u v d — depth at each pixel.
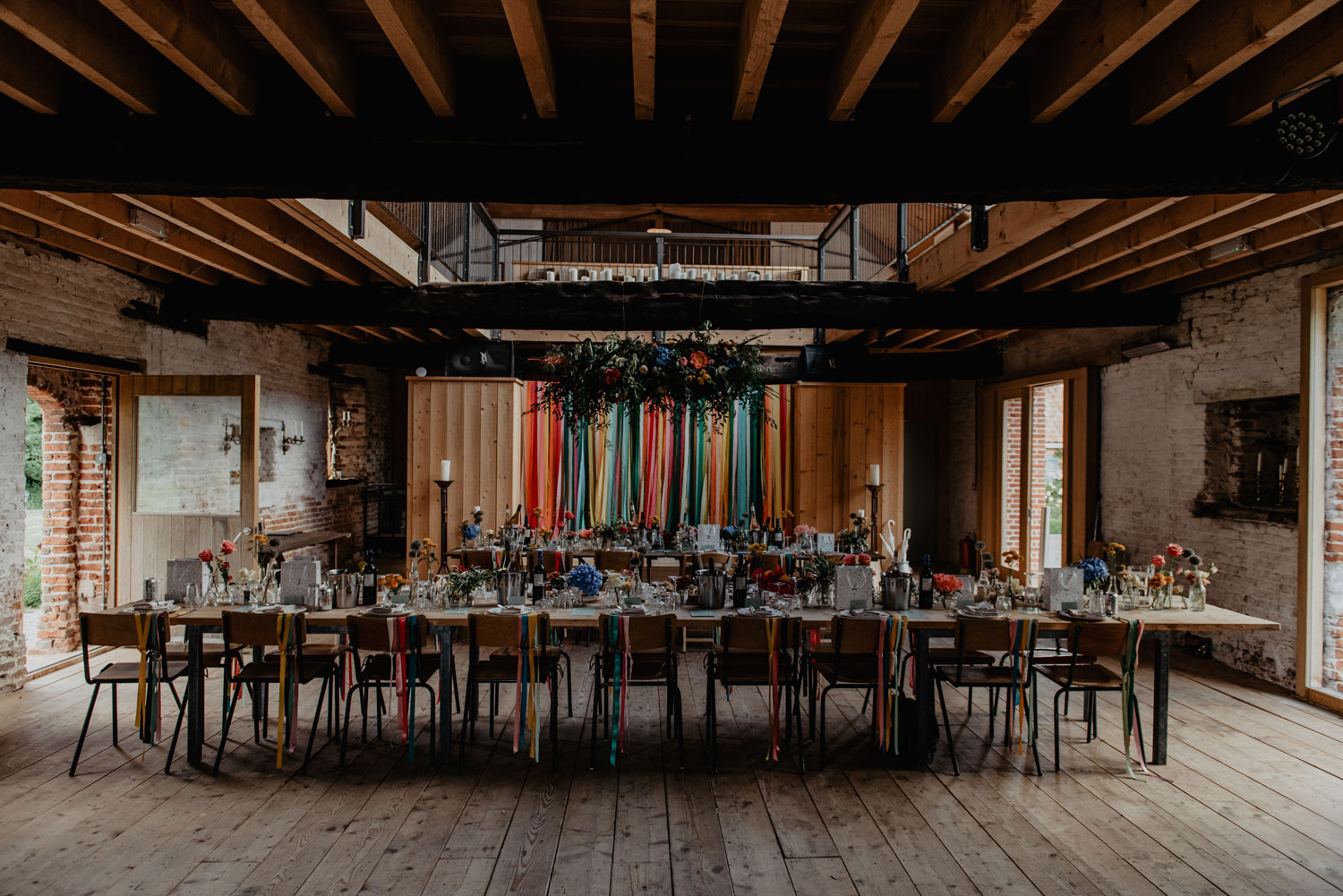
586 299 6.11
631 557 6.49
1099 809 3.53
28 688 5.14
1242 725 4.60
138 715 4.11
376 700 4.77
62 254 5.21
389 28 2.45
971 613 4.20
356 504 10.60
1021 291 6.20
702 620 4.11
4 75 2.78
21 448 5.04
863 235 8.62
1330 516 4.98
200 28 2.66
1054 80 2.97
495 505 8.16
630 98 3.24
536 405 6.34
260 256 5.09
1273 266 5.27
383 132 3.13
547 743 4.29
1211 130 3.14
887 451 8.53
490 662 4.26
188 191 3.23
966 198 3.32
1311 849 3.19
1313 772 3.93
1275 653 5.39
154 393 5.82
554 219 12.65
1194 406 6.13
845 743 4.30
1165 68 2.91
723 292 6.14
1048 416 11.41
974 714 4.81
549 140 3.16
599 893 2.84
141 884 2.88
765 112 3.29
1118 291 6.25
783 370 9.02
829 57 3.09
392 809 3.48
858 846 3.19
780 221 12.54
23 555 5.13
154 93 3.07
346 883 2.90
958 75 2.86
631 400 5.88
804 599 4.55
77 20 2.60
